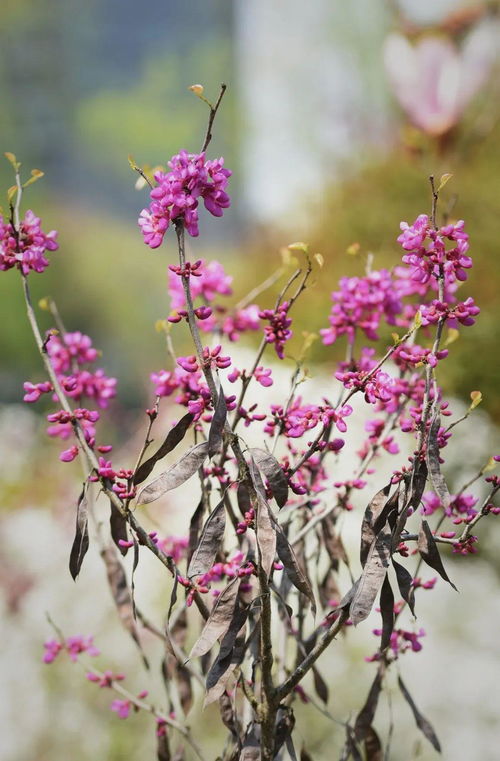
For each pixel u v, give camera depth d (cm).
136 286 1509
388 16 708
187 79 2017
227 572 211
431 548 198
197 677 226
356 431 366
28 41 1888
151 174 204
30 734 344
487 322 398
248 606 198
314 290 456
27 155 1869
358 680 327
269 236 639
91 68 1970
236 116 891
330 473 331
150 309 1491
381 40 723
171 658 224
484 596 350
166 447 203
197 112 2009
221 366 197
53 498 500
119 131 1945
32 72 1895
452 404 404
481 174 483
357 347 412
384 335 390
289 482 199
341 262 481
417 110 525
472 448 394
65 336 230
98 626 364
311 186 778
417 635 222
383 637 199
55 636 364
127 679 346
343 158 692
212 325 237
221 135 1591
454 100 518
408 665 330
